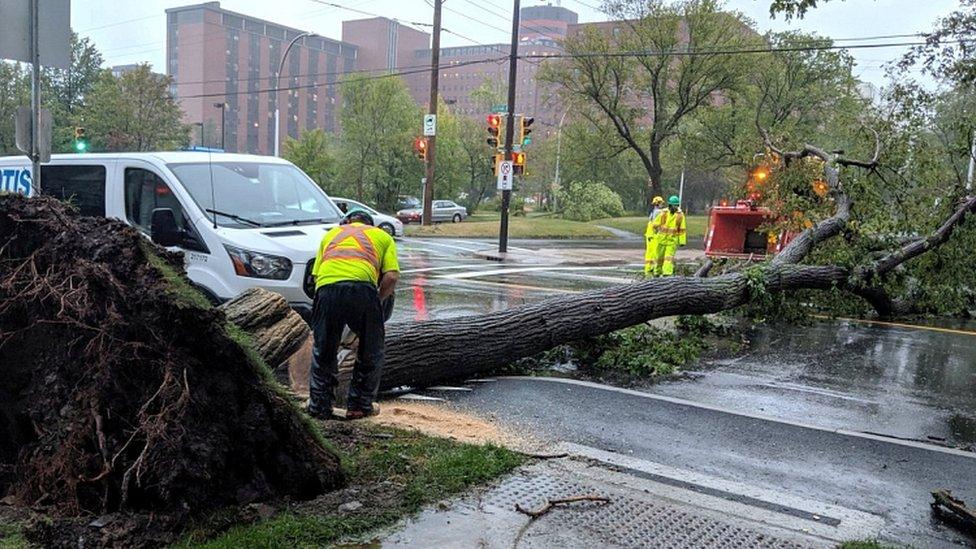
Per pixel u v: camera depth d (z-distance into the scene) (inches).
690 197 2635.3
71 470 144.3
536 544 148.0
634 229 1691.7
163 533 139.5
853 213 447.5
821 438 228.1
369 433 205.8
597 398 262.5
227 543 137.7
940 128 466.0
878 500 182.2
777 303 418.9
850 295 468.8
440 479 175.9
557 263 823.7
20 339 155.3
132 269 150.7
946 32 442.9
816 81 1403.8
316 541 143.3
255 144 4549.7
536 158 2684.5
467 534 150.7
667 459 204.1
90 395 145.2
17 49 274.2
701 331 407.8
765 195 510.6
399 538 147.3
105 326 145.9
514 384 278.2
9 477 154.4
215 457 146.1
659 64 1352.1
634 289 336.2
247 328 230.1
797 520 167.2
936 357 363.9
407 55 5004.9
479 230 1338.6
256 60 4495.6
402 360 258.1
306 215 335.3
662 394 274.8
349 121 1939.0
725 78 1357.0
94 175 332.8
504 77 3919.8
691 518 164.4
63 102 2348.7
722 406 261.3
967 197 421.1
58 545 134.3
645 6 1347.2
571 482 181.6
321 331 213.5
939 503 174.4
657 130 1417.3
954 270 434.0
